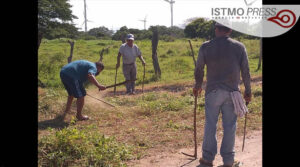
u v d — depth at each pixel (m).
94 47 25.80
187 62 17.97
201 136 5.48
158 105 7.41
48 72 14.95
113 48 25.09
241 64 3.97
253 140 5.14
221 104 4.04
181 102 7.64
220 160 4.41
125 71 9.85
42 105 6.77
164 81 13.06
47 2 22.08
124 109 7.25
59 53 20.09
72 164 4.18
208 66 4.04
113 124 6.30
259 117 6.34
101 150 4.39
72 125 6.21
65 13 23.09
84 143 4.51
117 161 4.32
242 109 3.90
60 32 23.39
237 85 4.01
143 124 6.24
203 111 6.96
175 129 5.89
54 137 4.57
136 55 9.85
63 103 7.20
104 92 10.51
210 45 4.01
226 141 4.03
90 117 6.74
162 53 22.42
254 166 4.07
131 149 4.86
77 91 6.30
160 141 5.26
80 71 6.31
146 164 4.37
